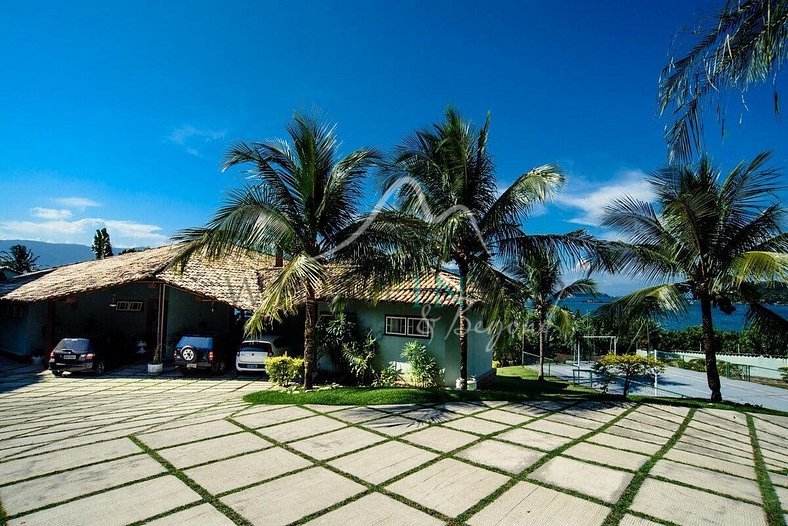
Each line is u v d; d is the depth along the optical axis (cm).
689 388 1617
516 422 782
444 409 870
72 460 564
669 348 2716
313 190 971
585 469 555
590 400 1005
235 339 1564
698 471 561
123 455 584
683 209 995
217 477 512
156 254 1839
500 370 2102
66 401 989
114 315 1781
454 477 521
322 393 988
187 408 889
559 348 2589
